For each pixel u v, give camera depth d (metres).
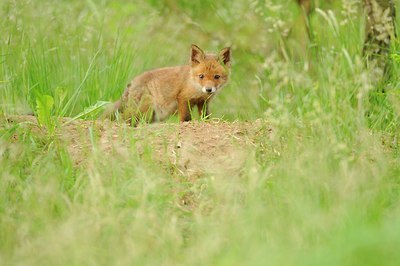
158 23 20.16
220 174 10.22
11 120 12.02
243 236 8.47
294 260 7.69
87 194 9.38
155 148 11.27
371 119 12.43
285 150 10.70
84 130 11.79
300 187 9.32
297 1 18.08
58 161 10.64
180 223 9.38
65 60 15.38
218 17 20.77
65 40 16.28
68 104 12.90
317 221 8.49
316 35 15.49
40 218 8.97
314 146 10.27
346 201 8.95
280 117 11.42
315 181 9.36
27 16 16.92
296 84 13.23
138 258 8.11
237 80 18.33
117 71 15.23
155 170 10.34
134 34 18.66
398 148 11.45
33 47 15.32
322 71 13.50
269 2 16.50
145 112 14.01
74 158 10.96
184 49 19.81
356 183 9.27
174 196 9.91
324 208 9.02
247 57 19.09
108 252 8.31
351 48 14.20
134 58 16.52
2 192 9.76
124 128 11.55
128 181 9.80
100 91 14.72
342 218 8.62
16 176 10.10
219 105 17.30
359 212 8.74
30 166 10.60
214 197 9.79
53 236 8.33
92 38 17.03
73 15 18.55
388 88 12.90
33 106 13.55
